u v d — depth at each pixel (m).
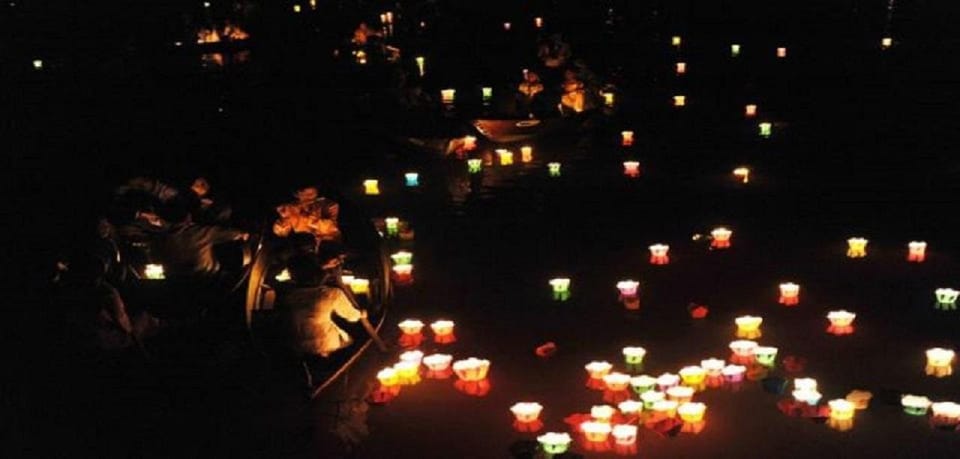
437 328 10.12
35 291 11.35
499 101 19.95
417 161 17.14
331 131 18.20
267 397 8.93
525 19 31.33
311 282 8.89
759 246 12.70
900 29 29.39
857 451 7.72
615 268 12.08
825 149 17.38
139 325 9.58
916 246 11.93
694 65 25.33
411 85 22.06
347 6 32.22
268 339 9.02
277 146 17.52
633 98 22.00
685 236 13.20
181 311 9.86
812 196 14.75
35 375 9.34
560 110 18.81
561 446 7.69
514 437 8.14
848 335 9.92
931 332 9.93
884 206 14.15
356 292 10.06
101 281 9.39
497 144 18.02
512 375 9.32
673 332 10.19
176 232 10.42
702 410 8.20
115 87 22.20
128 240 10.38
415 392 9.02
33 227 13.75
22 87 22.22
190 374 9.25
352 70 23.34
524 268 12.18
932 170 15.82
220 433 8.36
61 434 8.38
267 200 13.28
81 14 29.08
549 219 14.07
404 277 11.90
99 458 8.02
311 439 8.22
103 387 9.12
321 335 8.96
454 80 23.06
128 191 10.66
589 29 30.23
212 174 15.62
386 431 8.33
